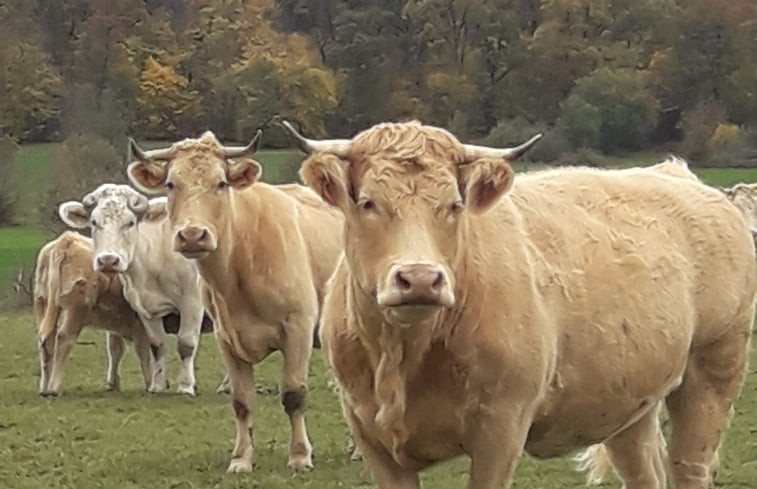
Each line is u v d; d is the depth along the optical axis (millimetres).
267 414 15492
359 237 5816
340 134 39969
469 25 43438
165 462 12336
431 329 6059
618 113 42812
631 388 7059
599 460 9000
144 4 48906
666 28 47594
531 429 6844
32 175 44688
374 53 42250
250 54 41906
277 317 11883
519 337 6273
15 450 13195
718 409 8008
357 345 6297
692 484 8047
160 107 45031
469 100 42406
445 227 5770
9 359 23500
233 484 11109
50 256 19016
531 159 40781
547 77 44094
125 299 18328
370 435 6512
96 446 13422
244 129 39062
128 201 16891
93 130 44125
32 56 48125
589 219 7160
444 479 11109
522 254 6520
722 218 7930
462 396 6211
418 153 5805
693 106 45688
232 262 11609
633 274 7086
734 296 7832
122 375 21062
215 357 23281
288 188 13281
